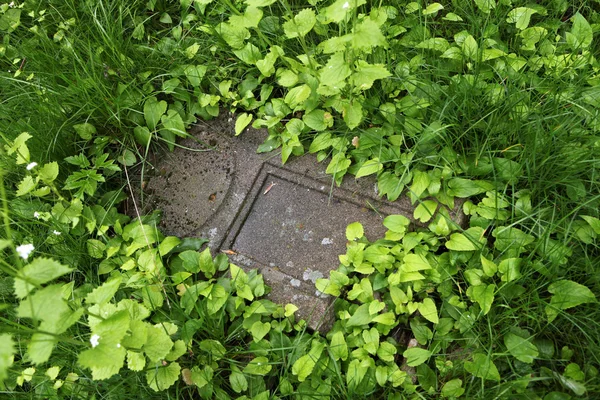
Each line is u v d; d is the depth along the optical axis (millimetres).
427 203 1076
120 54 1278
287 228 1147
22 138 1090
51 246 1155
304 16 1086
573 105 1105
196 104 1271
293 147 1189
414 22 1247
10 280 1120
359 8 1216
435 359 993
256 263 1130
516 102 1104
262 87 1241
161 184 1240
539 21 1263
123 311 851
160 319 1062
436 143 1132
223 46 1281
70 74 1277
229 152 1235
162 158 1264
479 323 998
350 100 1091
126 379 1002
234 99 1258
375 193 1135
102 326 838
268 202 1180
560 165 1063
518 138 1110
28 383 1063
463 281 1046
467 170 1109
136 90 1281
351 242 1098
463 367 979
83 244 1157
